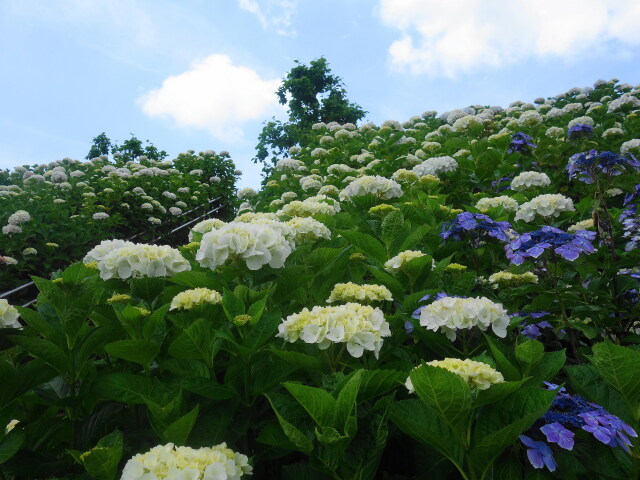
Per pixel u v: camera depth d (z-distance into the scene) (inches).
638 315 116.6
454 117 406.0
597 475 66.4
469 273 105.7
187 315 87.5
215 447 60.6
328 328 74.0
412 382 55.6
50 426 84.4
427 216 154.6
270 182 314.3
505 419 59.4
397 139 348.8
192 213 543.2
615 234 145.9
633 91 426.9
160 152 820.6
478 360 71.0
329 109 877.2
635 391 63.7
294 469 72.9
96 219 390.0
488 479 63.2
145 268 99.2
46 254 330.0
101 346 92.6
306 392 59.3
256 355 80.0
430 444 62.7
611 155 132.5
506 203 175.5
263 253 95.0
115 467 61.3
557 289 117.6
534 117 311.3
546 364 73.6
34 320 89.7
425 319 82.1
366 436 64.8
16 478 81.4
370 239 119.6
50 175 492.7
